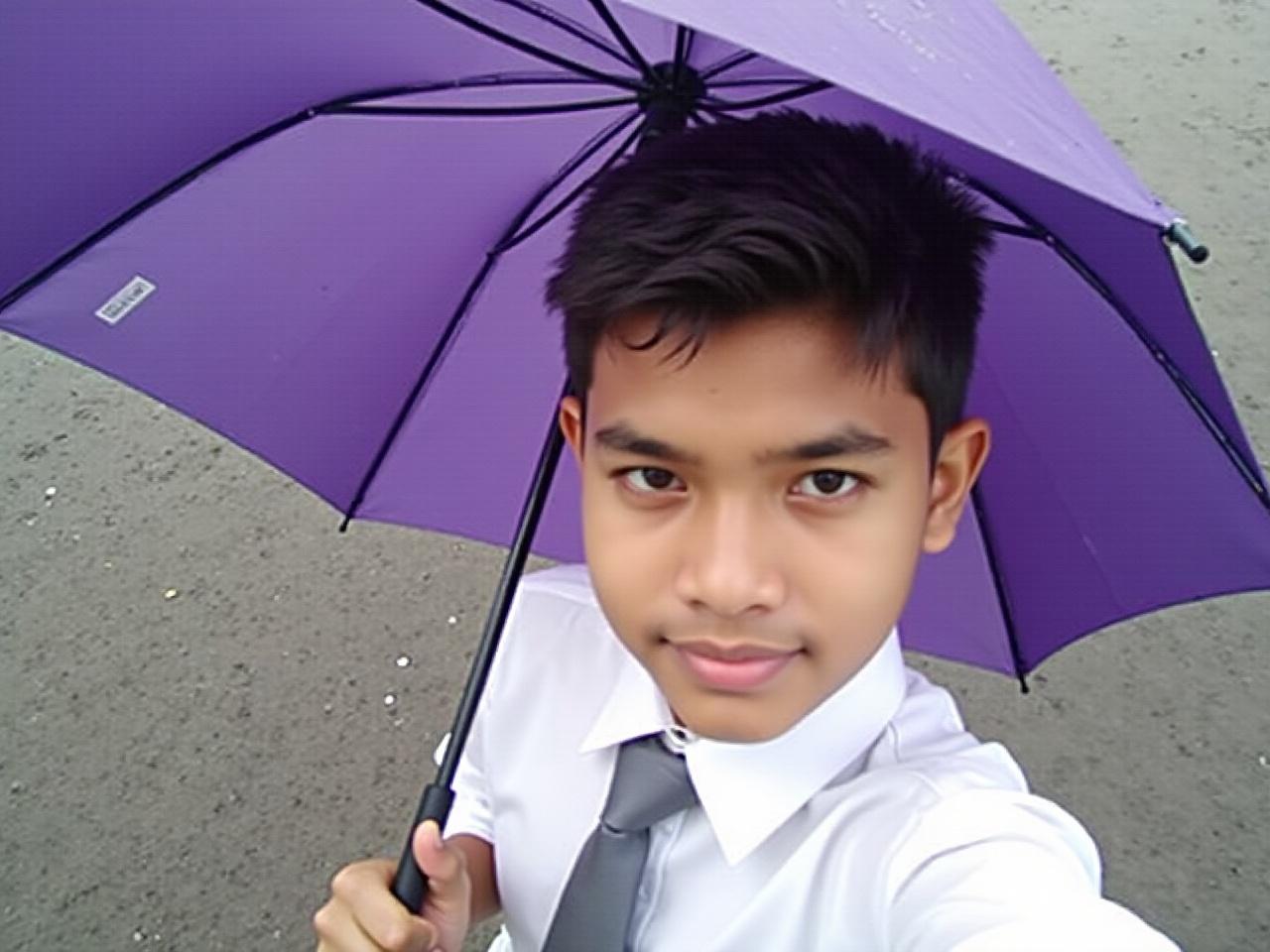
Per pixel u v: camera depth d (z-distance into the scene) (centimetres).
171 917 191
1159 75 423
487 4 103
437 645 237
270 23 104
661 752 96
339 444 129
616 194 77
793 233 69
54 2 98
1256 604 244
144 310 117
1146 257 84
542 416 127
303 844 202
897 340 73
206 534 261
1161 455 102
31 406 298
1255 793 209
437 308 123
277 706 224
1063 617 122
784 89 98
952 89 62
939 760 90
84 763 213
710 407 71
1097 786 209
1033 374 105
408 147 114
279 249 117
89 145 107
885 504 75
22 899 192
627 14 99
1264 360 303
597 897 95
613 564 77
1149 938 67
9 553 255
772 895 90
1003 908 71
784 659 75
